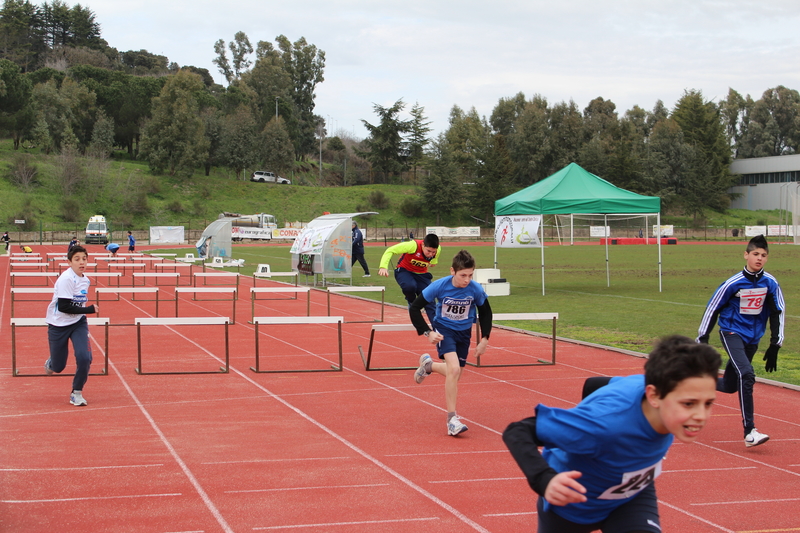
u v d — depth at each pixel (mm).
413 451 6191
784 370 10312
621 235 81500
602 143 101250
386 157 107000
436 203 87875
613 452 2736
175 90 89688
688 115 104875
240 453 6074
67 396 8258
